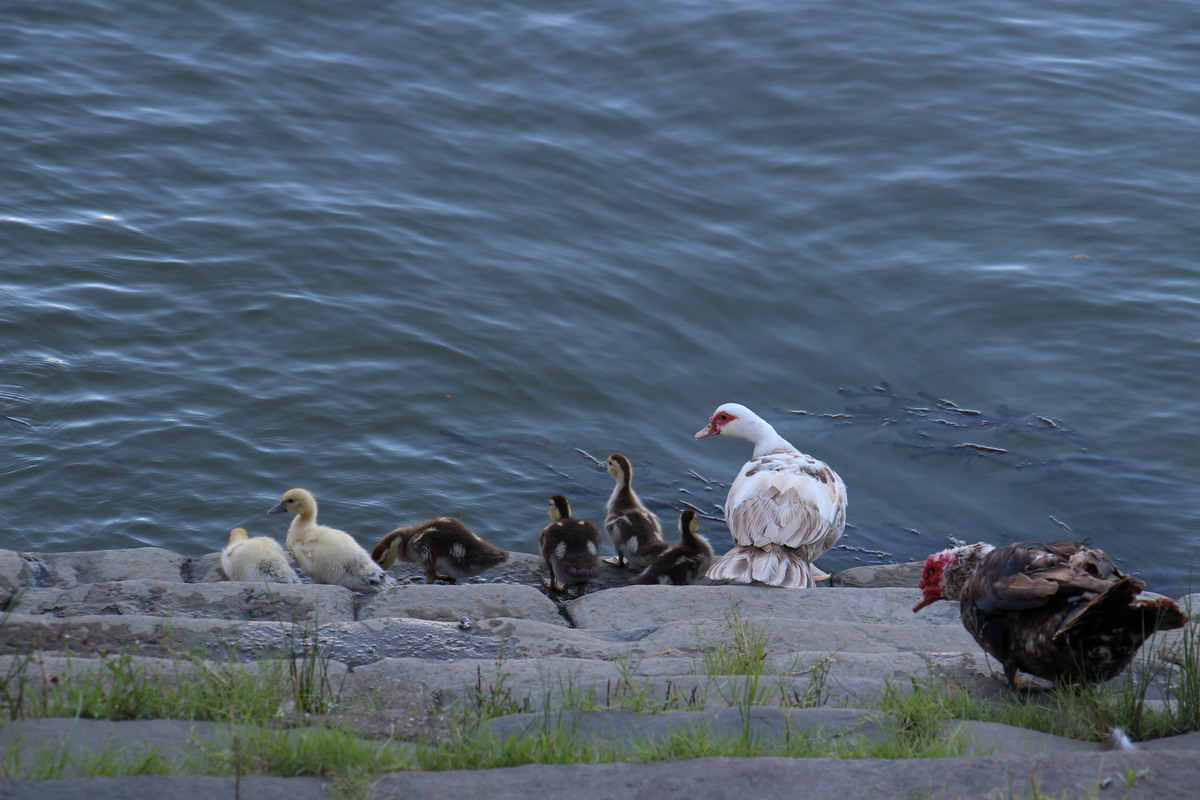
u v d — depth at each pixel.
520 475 13.43
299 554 10.04
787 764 4.78
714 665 6.78
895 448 14.30
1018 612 6.19
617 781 4.71
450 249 17.25
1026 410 14.97
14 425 13.17
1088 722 5.75
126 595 8.22
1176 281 17.17
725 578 9.49
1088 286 17.09
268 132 19.52
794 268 17.58
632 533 11.08
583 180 19.22
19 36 21.20
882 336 16.36
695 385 15.36
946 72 22.38
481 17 23.47
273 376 14.46
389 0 23.67
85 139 18.59
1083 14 24.92
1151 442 14.41
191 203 17.48
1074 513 13.17
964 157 20.06
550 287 16.73
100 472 12.73
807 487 10.12
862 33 23.58
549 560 10.30
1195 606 8.09
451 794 4.62
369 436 13.78
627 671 6.49
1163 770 4.72
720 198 19.05
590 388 15.05
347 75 21.34
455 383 14.80
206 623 7.23
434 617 8.39
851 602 8.96
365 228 17.39
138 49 21.31
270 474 13.05
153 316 15.14
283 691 5.82
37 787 4.43
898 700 5.79
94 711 5.41
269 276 16.16
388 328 15.50
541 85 21.61
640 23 23.55
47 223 16.53
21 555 9.41
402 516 12.66
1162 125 20.98
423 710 5.83
